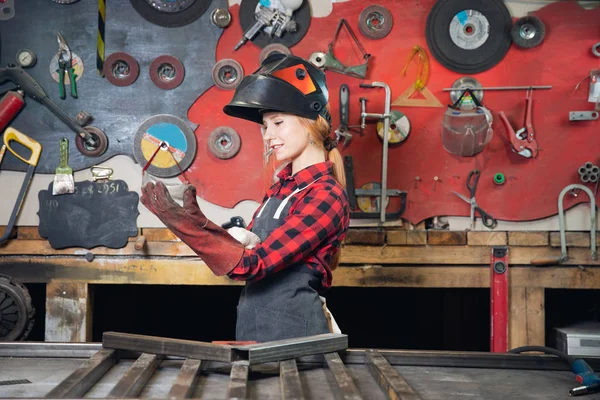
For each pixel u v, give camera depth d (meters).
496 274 3.18
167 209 1.43
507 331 3.17
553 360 1.58
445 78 3.24
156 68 3.22
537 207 3.23
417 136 3.24
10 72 3.19
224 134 3.22
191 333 4.29
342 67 3.20
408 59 3.23
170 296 4.29
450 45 3.21
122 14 3.23
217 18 3.20
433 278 3.22
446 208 3.23
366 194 3.19
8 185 3.23
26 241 3.21
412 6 3.24
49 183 3.23
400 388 1.19
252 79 1.71
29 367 1.49
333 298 4.33
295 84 1.71
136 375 1.24
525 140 3.19
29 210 3.22
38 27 3.23
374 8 3.21
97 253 3.21
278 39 3.23
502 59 3.23
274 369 1.47
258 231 1.74
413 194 3.24
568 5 3.22
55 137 3.23
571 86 3.22
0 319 3.12
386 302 4.31
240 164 3.24
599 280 3.20
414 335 4.27
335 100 3.23
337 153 1.85
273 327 1.64
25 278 3.19
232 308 4.32
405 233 3.21
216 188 3.24
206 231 1.46
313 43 3.23
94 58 3.23
